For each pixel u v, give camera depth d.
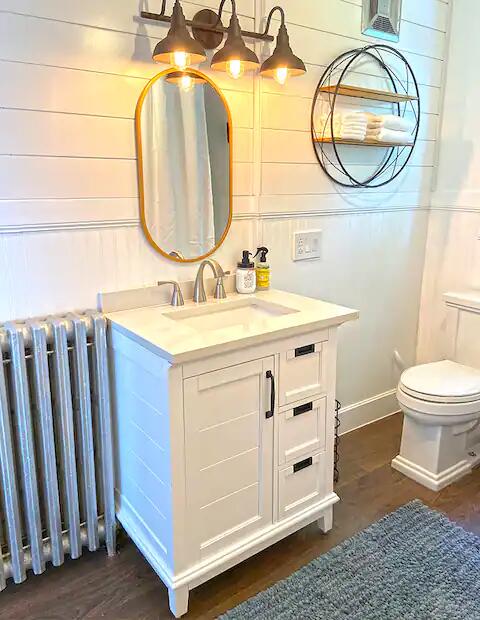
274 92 2.08
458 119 2.67
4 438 1.55
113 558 1.83
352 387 2.73
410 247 2.82
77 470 1.78
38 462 1.68
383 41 2.39
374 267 2.67
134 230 1.83
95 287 1.78
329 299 2.50
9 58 1.50
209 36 1.86
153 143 1.80
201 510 1.59
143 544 1.70
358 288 2.62
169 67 1.79
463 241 2.73
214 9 1.86
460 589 1.66
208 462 1.57
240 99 2.00
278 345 1.65
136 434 1.67
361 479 2.31
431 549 1.84
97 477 1.81
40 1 1.52
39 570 1.71
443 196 2.79
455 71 2.65
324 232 2.40
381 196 2.59
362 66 2.34
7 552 1.68
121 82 1.70
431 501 2.15
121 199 1.78
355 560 1.80
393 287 2.79
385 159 2.54
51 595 1.67
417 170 2.72
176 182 1.89
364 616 1.57
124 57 1.69
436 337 2.93
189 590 1.64
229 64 1.75
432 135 2.74
